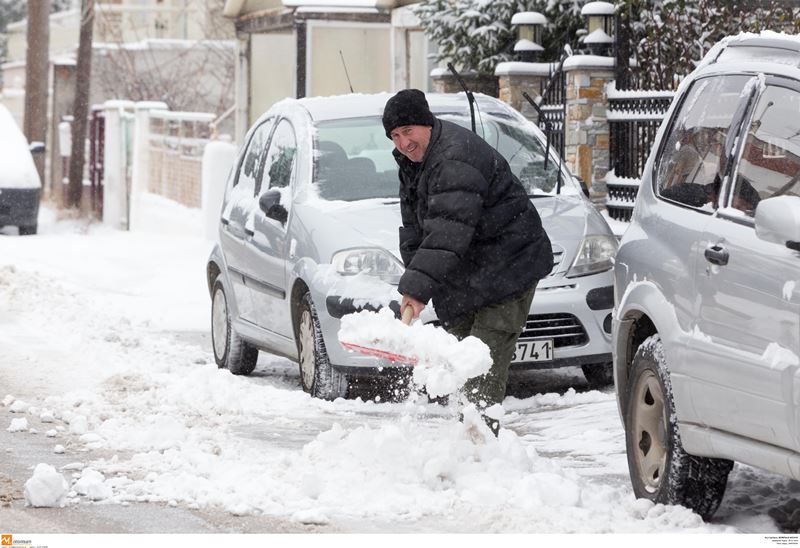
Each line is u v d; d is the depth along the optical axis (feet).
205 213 114.62
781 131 30.01
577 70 76.84
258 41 132.36
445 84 92.38
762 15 72.90
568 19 86.48
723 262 29.63
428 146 33.91
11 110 231.91
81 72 149.07
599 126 76.95
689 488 30.78
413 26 110.73
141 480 34.40
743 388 28.50
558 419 44.19
